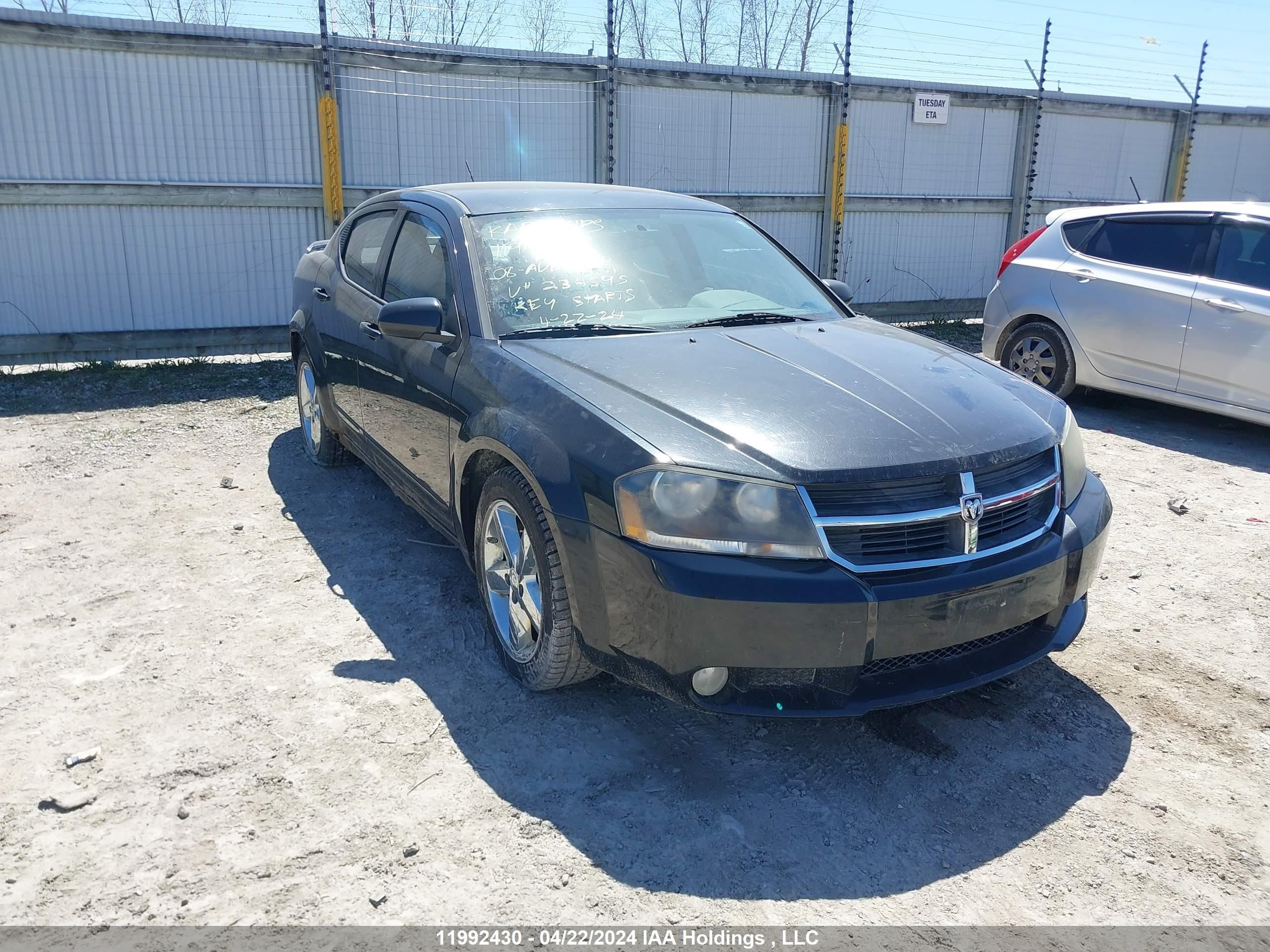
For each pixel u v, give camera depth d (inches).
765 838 103.7
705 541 104.1
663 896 94.7
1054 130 479.5
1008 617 113.3
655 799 109.8
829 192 427.2
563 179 377.7
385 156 349.4
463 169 361.4
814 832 105.1
